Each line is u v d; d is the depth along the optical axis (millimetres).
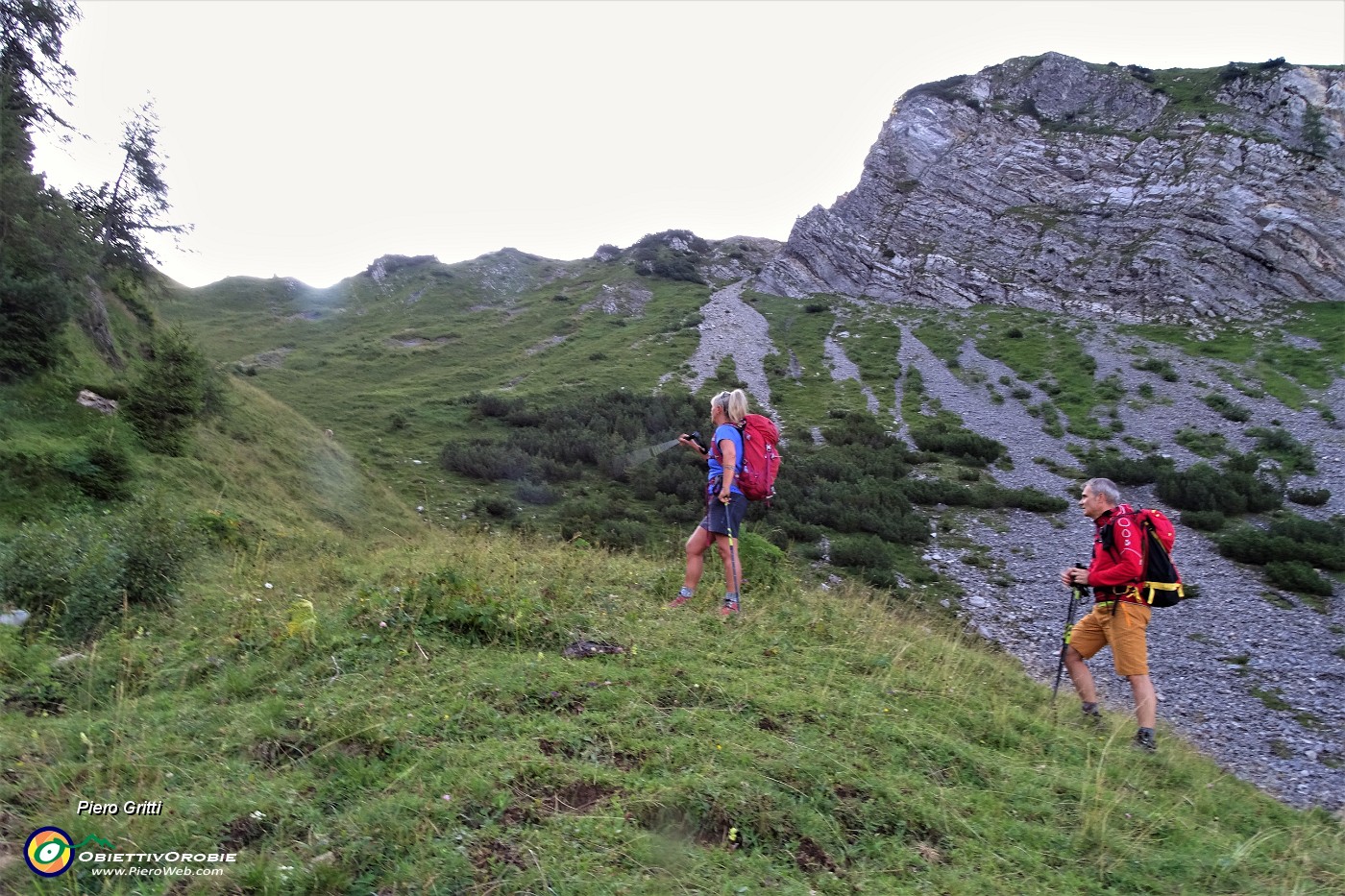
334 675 4223
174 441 15734
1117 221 65188
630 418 40188
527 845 2717
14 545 6812
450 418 42625
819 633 5973
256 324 72062
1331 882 3521
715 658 4836
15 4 18109
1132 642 5488
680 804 3031
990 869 3027
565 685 4016
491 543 8844
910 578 21094
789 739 3752
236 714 3777
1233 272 57281
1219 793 4852
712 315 68688
